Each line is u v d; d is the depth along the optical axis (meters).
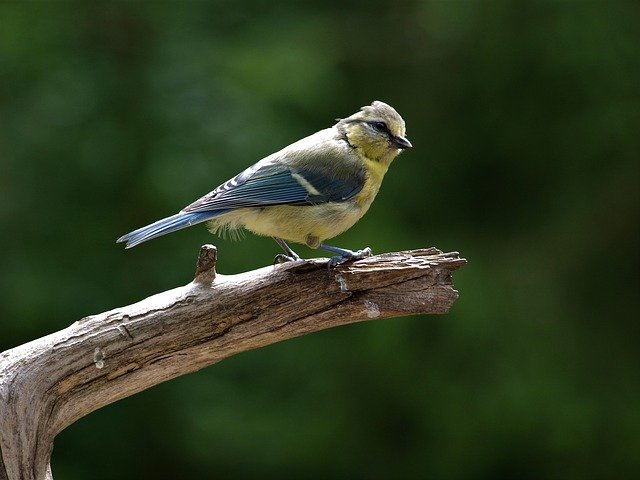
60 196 13.64
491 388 14.21
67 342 6.80
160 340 6.95
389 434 14.42
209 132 13.63
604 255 15.65
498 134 15.88
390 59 16.88
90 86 13.77
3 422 6.57
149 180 13.32
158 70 13.98
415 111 16.41
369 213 14.86
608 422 14.30
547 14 15.38
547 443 14.20
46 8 14.12
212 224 8.64
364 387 14.38
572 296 15.41
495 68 15.72
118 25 14.09
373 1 17.19
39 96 13.84
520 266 15.48
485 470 14.30
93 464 13.34
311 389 14.01
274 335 7.18
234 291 7.04
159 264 13.31
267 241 13.66
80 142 13.60
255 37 15.05
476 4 15.70
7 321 13.14
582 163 15.59
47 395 6.74
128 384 7.02
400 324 14.21
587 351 15.03
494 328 14.51
